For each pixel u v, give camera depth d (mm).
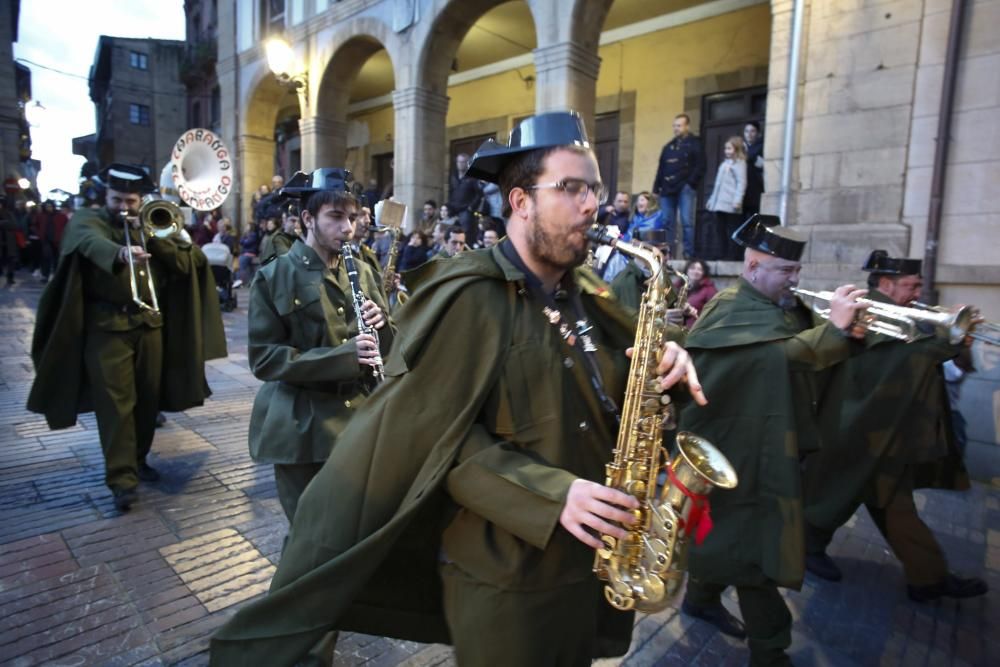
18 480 3814
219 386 6367
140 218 3439
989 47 4551
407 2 10039
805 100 5395
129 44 34094
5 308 10172
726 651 2510
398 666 2301
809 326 2596
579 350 1347
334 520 1279
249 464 4227
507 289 1308
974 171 4648
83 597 2619
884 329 2193
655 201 6629
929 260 4789
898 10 4918
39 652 2262
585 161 1277
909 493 2924
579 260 1300
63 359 3400
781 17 5484
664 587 1234
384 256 9188
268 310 2453
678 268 6312
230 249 12734
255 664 1259
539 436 1269
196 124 22828
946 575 2885
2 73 23984
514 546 1270
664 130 10312
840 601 2924
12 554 2949
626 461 1314
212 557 2988
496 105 13070
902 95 4926
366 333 2357
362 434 1290
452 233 6961
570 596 1322
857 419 2969
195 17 23375
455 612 1351
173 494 3705
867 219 5121
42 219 14383
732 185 6656
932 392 2939
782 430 2203
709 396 2342
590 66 8039
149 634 2391
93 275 3404
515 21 10930
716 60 9672
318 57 12117
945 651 2561
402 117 10242
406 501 1243
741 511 2250
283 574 1319
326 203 2463
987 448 4617
